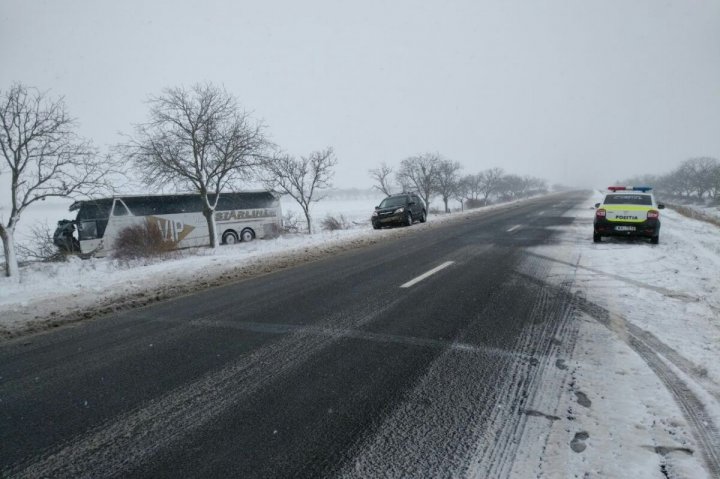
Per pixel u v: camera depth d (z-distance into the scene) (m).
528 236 14.70
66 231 20.27
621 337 4.57
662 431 2.84
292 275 9.48
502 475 2.49
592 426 2.94
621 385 3.49
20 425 3.33
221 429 3.13
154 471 2.68
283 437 2.99
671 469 2.47
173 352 4.81
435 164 40.66
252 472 2.62
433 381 3.74
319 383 3.82
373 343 4.77
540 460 2.61
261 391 3.72
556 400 3.32
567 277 7.82
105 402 3.66
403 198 23.81
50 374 4.38
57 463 2.80
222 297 7.64
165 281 9.54
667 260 9.13
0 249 22.48
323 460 2.71
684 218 21.66
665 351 4.14
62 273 14.99
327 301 6.83
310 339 5.00
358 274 9.06
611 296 6.33
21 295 8.91
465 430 2.97
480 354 4.30
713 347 4.20
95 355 4.88
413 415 3.20
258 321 5.89
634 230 11.99
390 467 2.61
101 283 9.69
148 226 19.17
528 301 6.24
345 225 28.25
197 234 22.95
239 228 24.69
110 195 18.52
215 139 18.78
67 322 6.54
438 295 6.85
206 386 3.87
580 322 5.16
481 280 7.84
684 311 5.42
